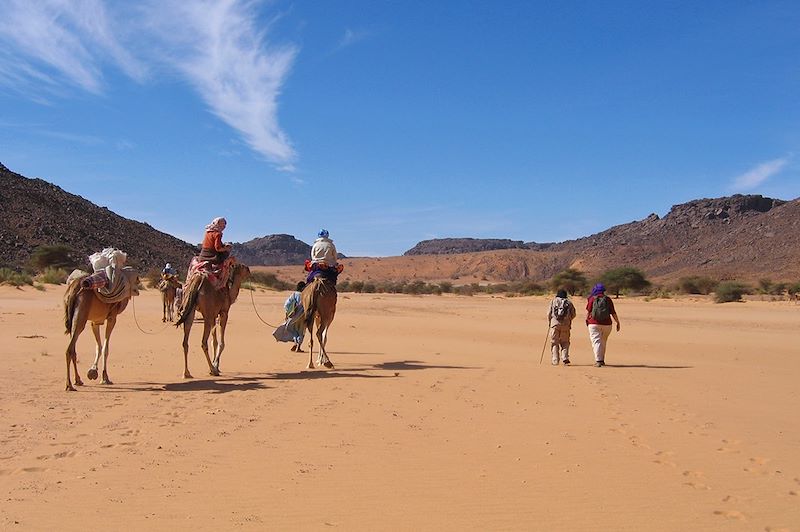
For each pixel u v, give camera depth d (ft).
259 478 24.99
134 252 342.85
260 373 50.90
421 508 22.27
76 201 380.37
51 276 201.36
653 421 35.50
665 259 565.94
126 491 23.35
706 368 58.23
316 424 33.63
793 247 471.21
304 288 55.93
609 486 24.70
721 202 655.35
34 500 22.30
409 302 195.72
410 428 33.14
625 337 90.63
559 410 38.22
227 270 50.42
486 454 28.66
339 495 23.38
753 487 24.81
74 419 33.65
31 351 59.88
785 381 50.60
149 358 57.93
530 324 111.14
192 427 32.42
